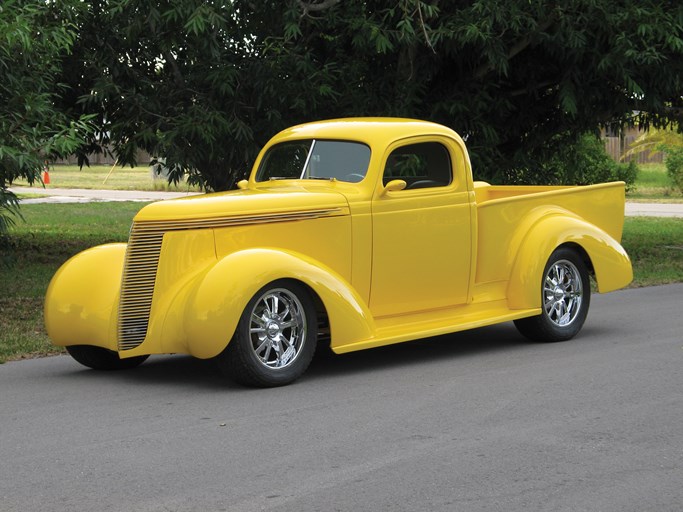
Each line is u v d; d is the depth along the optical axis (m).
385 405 7.09
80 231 21.16
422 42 14.12
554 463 5.67
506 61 14.14
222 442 6.16
